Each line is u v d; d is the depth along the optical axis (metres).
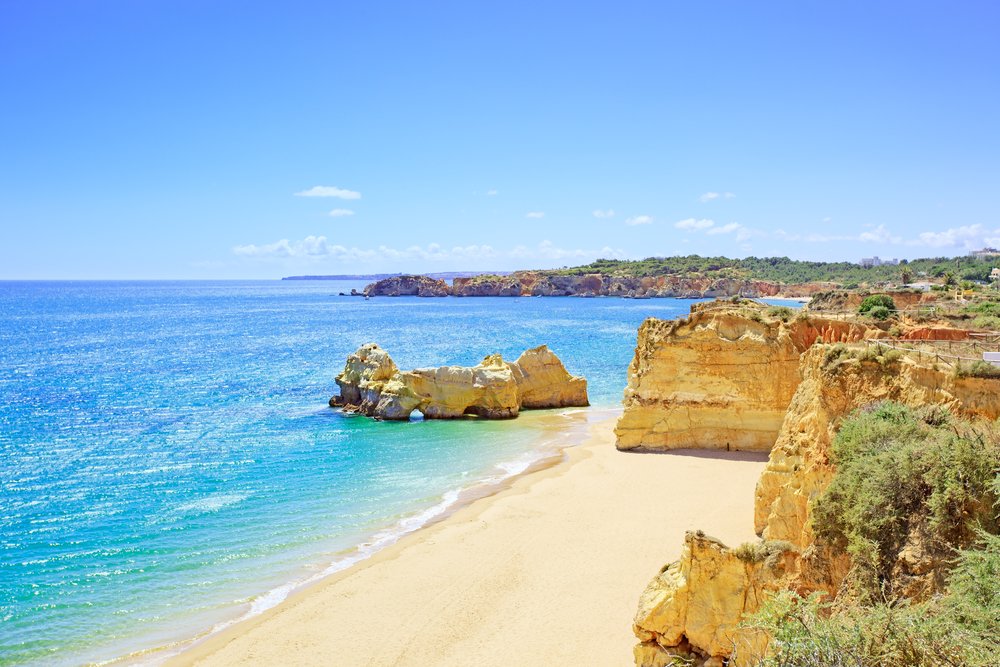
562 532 30.94
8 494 36.97
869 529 14.78
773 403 42.09
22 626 23.39
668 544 28.91
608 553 28.39
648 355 45.25
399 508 35.47
